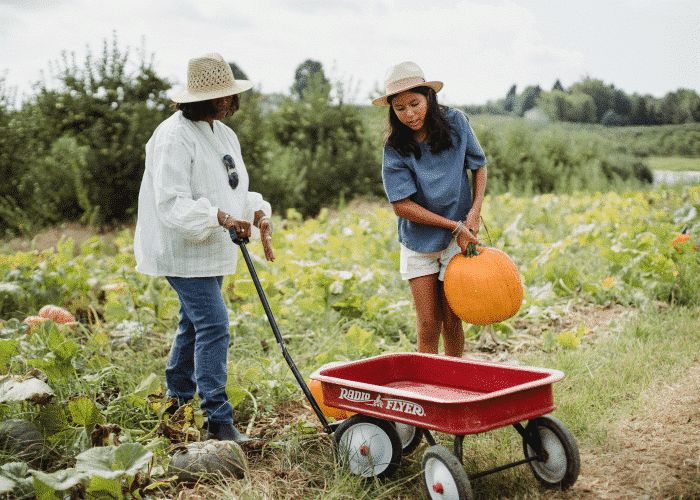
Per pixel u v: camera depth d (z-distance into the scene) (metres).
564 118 39.09
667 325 5.07
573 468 2.75
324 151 15.34
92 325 5.64
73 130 12.57
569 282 6.45
